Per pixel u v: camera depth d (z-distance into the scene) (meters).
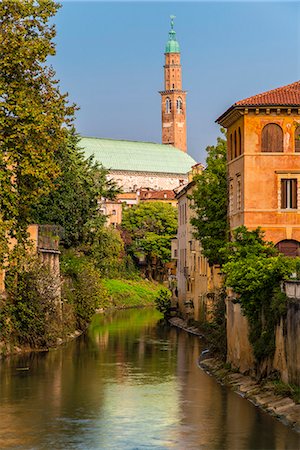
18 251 64.50
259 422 49.91
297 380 51.81
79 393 59.75
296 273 55.78
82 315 105.06
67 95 63.41
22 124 60.19
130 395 59.03
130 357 80.06
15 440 46.31
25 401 56.66
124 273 191.00
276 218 67.31
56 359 77.38
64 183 110.50
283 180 67.69
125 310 160.88
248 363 62.56
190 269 120.38
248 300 60.38
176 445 45.16
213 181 81.88
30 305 81.44
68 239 112.62
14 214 60.91
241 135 68.56
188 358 79.31
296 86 70.94
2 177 59.38
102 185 122.94
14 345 80.19
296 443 45.16
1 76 61.22
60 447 44.81
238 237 66.19
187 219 124.31
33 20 62.00
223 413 52.56
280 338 55.38
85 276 107.44
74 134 120.25
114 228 192.62
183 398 57.81
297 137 64.88
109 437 46.91
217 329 75.75
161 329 114.00
